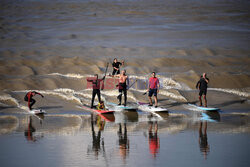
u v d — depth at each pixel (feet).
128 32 424.87
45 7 638.94
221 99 167.43
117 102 160.56
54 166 68.28
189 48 333.01
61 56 289.12
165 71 245.45
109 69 248.52
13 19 522.88
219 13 588.09
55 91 174.70
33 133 98.37
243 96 173.99
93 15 561.84
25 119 122.83
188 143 86.58
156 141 88.94
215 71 242.17
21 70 236.63
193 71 224.74
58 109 144.25
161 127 107.96
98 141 88.99
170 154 76.79
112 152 78.48
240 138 91.97
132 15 568.82
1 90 176.24
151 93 147.33
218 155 75.87
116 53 313.73
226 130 102.78
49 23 497.05
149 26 468.75
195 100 166.30
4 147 82.53
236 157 74.38
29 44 354.54
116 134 97.40
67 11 602.44
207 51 319.06
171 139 90.99
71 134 97.25
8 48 328.29
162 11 606.96
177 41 374.43
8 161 71.51
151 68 251.19
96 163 70.33
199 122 117.19
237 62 279.49
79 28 455.63
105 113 137.90
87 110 144.05
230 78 208.13
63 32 429.79
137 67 252.21
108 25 477.77
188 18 542.57
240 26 474.90
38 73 234.38
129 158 73.82
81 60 273.33
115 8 633.61
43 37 397.19
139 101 161.48
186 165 69.00
